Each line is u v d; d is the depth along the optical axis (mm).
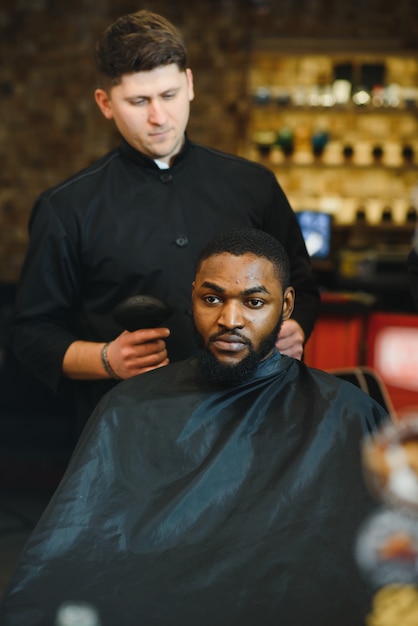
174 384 1555
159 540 1324
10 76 5652
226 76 5645
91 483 1438
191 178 2076
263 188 2121
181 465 1464
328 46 5508
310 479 1394
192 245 2045
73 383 2125
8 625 1164
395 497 858
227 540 1311
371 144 5676
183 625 1142
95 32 5582
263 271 1461
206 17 5621
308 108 5465
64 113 5648
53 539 1336
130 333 1876
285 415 1488
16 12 5598
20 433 4625
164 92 1877
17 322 2127
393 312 4746
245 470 1419
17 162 5711
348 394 1507
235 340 1462
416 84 5656
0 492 4324
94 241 2035
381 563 922
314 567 1251
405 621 926
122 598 1216
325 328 4262
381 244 5707
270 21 5625
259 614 1159
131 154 2027
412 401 4254
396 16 5578
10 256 5746
